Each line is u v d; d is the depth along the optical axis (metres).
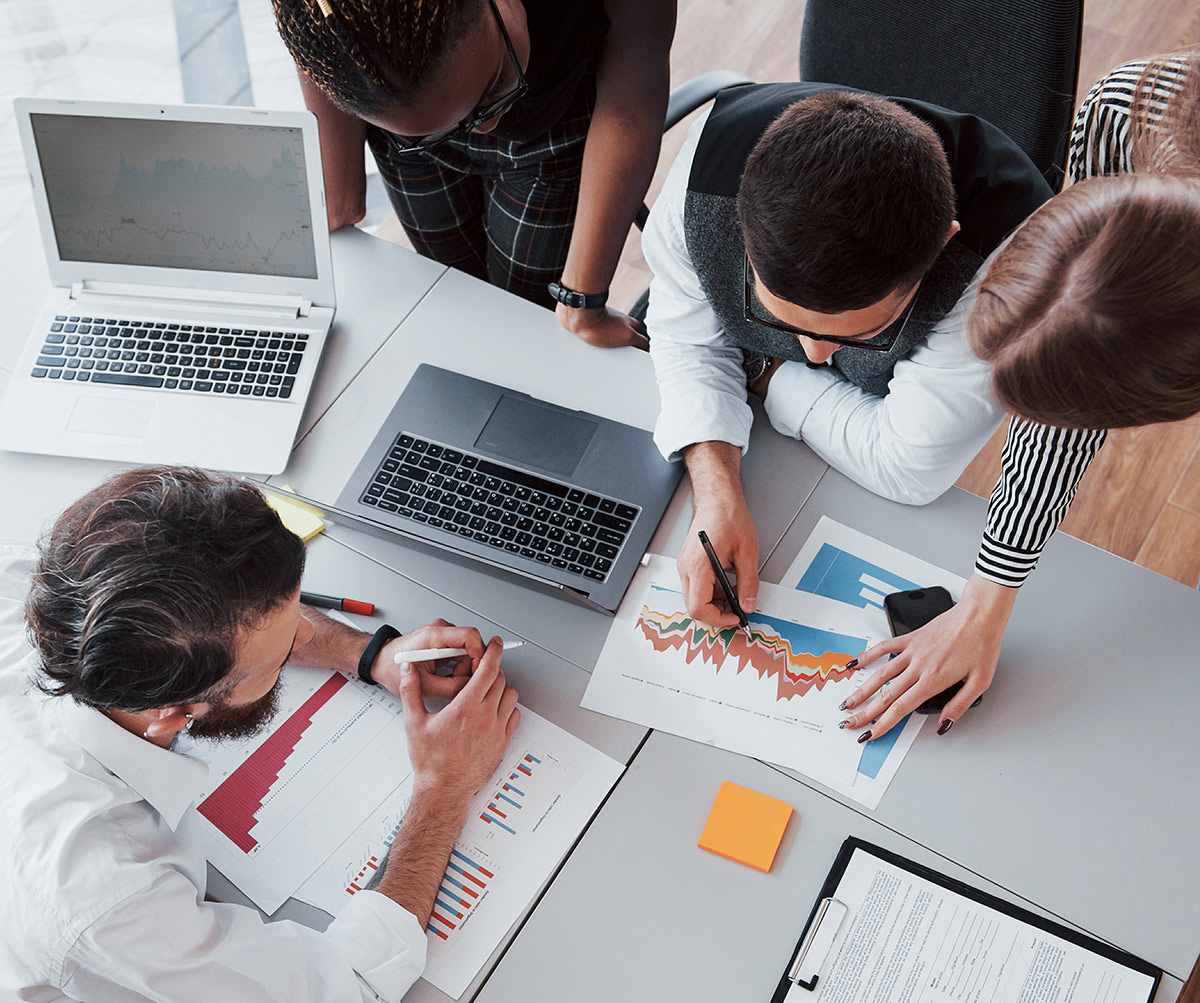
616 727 1.11
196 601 0.75
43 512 1.25
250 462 1.29
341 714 1.13
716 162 1.17
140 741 0.86
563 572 1.21
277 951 0.89
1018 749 1.08
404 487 1.28
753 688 1.13
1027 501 1.08
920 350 1.19
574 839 1.04
